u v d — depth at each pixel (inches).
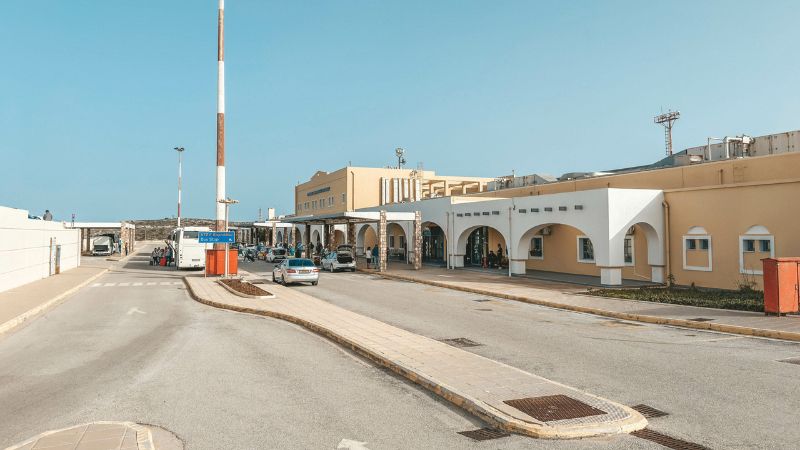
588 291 829.8
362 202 2213.3
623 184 1067.3
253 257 2137.1
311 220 1663.4
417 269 1362.0
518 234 1101.1
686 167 938.1
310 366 389.1
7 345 483.8
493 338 490.9
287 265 1059.9
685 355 409.1
